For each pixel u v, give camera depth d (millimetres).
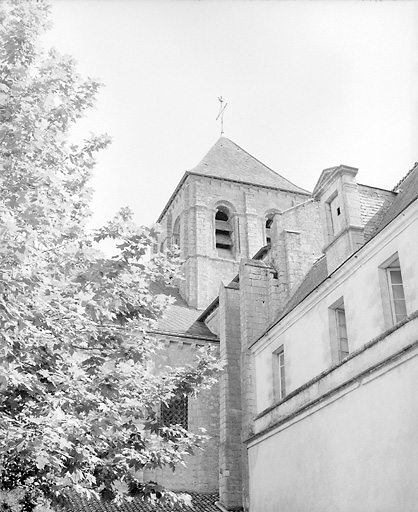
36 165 11750
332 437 14188
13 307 9164
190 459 28359
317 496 14555
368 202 18234
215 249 45438
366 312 14461
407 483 11195
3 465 11422
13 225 8883
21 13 12156
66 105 12203
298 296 22625
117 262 10211
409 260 13117
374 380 12750
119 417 11703
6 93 11109
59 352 10875
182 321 34500
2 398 10430
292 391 17703
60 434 10055
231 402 25391
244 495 23000
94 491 12219
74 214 12617
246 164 51531
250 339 24906
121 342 11742
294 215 27859
